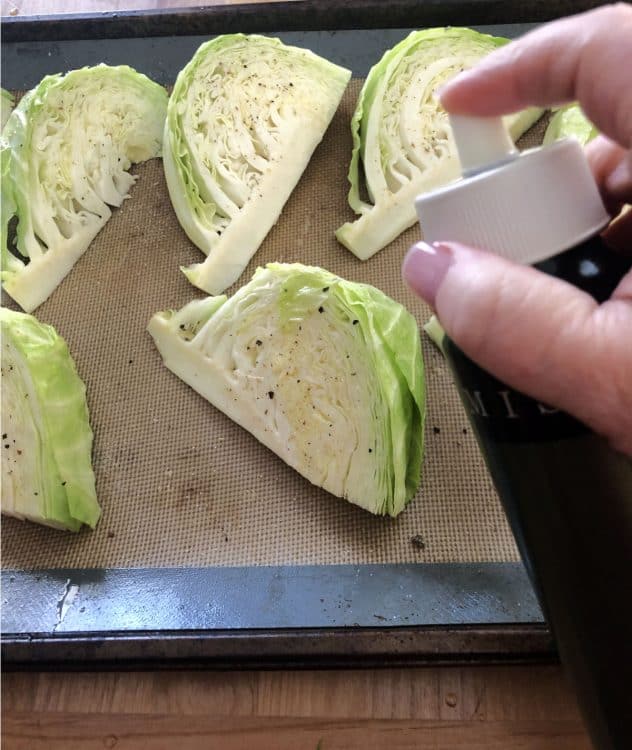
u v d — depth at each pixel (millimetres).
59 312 333
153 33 369
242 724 251
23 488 283
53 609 265
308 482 285
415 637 240
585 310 133
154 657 251
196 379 308
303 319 291
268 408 292
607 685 181
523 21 350
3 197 330
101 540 283
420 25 357
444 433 287
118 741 253
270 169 336
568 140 150
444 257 144
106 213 349
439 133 335
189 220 329
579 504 163
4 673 263
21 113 331
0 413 290
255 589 260
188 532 281
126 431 305
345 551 266
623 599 170
